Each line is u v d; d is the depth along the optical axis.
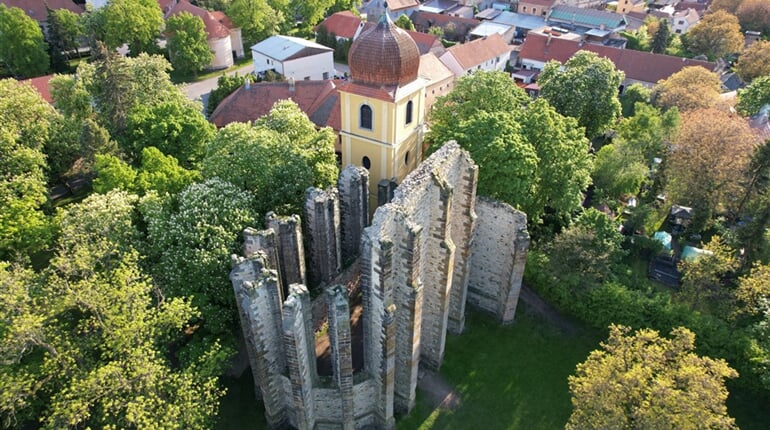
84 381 31.94
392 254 30.50
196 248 41.41
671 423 30.23
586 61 80.81
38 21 121.19
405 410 39.94
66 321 38.81
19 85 64.31
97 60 70.62
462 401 41.41
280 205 48.88
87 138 59.00
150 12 115.69
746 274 53.06
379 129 54.62
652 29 140.88
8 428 34.72
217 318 40.91
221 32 121.50
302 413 35.00
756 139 66.25
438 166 36.12
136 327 34.28
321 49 109.56
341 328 31.16
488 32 137.25
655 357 33.34
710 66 105.50
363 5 170.62
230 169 48.44
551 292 49.41
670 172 65.69
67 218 43.66
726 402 41.97
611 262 50.47
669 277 57.53
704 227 62.41
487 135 49.47
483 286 49.03
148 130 61.22
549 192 54.94
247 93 80.38
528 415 40.72
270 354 34.62
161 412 32.66
